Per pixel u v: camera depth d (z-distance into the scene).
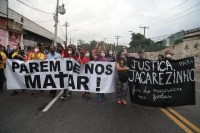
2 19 30.48
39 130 5.46
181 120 6.70
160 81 8.07
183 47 40.56
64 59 9.31
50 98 9.07
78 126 5.82
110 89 9.12
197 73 30.16
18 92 9.95
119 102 8.60
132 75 8.15
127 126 5.97
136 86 8.14
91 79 9.17
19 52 10.69
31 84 9.45
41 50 10.10
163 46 50.47
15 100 8.47
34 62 9.45
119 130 5.64
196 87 15.07
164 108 8.09
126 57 8.62
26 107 7.52
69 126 5.80
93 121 6.27
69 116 6.66
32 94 9.45
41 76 9.41
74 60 9.29
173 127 6.03
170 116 7.07
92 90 9.12
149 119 6.68
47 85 9.38
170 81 8.09
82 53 9.58
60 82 9.32
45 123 5.98
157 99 8.06
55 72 9.36
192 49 37.19
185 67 8.11
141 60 8.15
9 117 6.41
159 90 8.09
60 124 5.93
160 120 6.62
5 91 10.10
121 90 8.51
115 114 7.05
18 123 5.92
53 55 9.49
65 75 9.32
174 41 46.56
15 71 9.47
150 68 8.12
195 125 6.28
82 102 8.55
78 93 10.36
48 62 9.38
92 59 9.59
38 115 6.67
